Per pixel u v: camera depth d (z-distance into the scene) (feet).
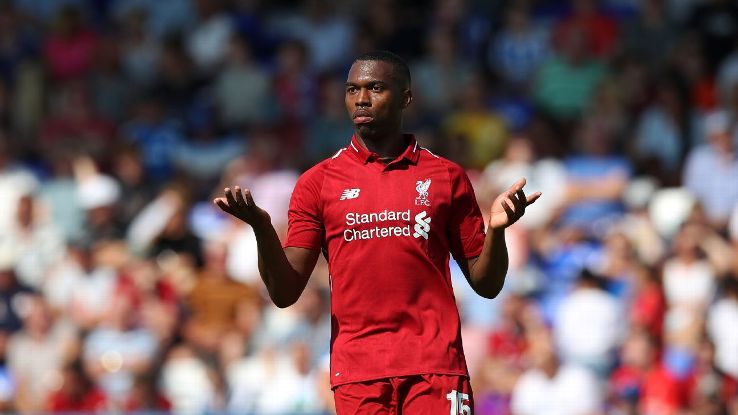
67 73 191.72
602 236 145.79
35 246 159.94
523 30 177.47
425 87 174.29
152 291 143.23
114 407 134.62
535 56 175.94
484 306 136.87
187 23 197.47
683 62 166.09
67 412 132.16
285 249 63.82
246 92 179.93
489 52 178.60
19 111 190.70
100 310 145.79
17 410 139.54
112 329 140.05
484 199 149.28
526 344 131.13
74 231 162.81
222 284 143.33
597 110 163.43
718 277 134.21
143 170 168.35
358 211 63.05
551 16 181.06
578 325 129.59
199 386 135.44
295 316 135.13
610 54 172.04
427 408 61.41
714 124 152.76
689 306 131.75
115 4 202.59
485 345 131.95
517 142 153.38
